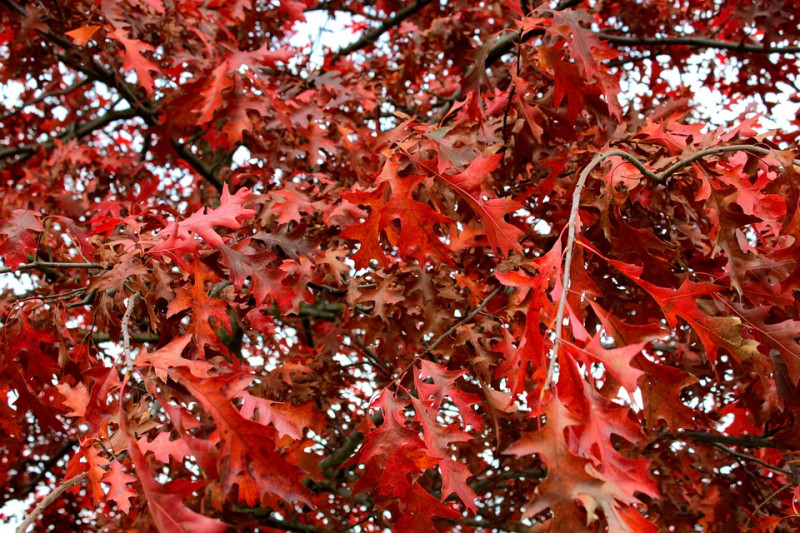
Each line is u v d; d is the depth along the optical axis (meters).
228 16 3.44
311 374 3.67
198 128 4.62
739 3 4.15
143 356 1.36
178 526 1.10
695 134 2.08
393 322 2.43
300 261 2.43
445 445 1.66
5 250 1.86
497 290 2.19
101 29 3.29
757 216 1.69
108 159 5.22
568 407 1.09
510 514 4.20
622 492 0.96
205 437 2.97
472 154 2.12
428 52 5.05
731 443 3.03
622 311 2.27
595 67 1.99
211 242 1.83
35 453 5.47
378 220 1.81
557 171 2.04
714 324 1.40
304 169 4.08
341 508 5.21
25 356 2.00
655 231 2.46
